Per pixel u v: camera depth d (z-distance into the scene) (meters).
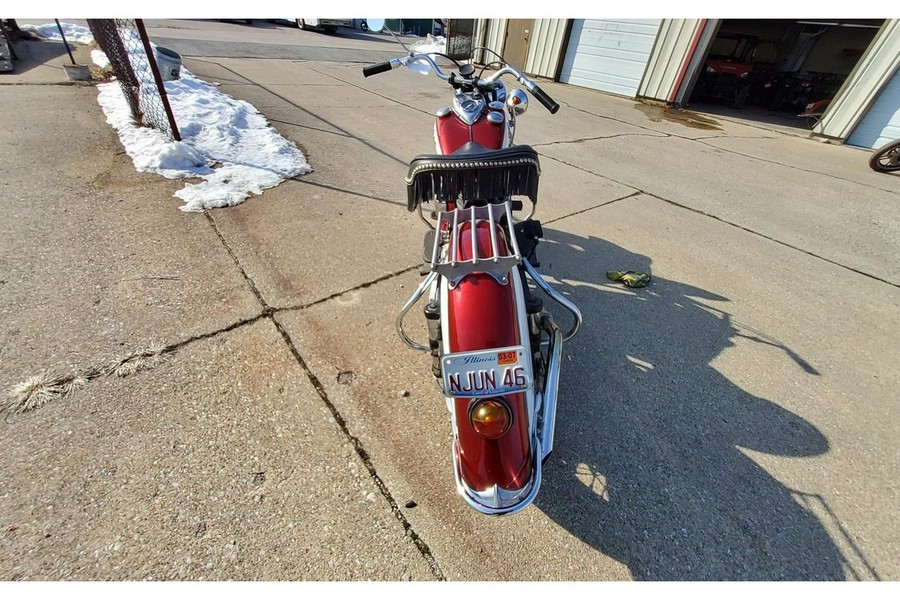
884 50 7.26
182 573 1.44
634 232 3.92
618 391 2.27
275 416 1.97
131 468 1.70
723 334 2.74
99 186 3.63
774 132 8.66
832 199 5.08
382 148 5.30
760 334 2.76
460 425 1.46
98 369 2.08
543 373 1.80
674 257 3.56
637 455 1.95
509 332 1.49
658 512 1.73
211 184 3.88
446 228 2.25
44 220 3.11
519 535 1.64
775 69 13.09
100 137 4.53
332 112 6.58
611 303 2.95
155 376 2.08
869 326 2.90
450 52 14.12
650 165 5.80
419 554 1.55
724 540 1.66
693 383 2.35
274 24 21.86
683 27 9.31
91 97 5.73
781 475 1.90
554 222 3.98
